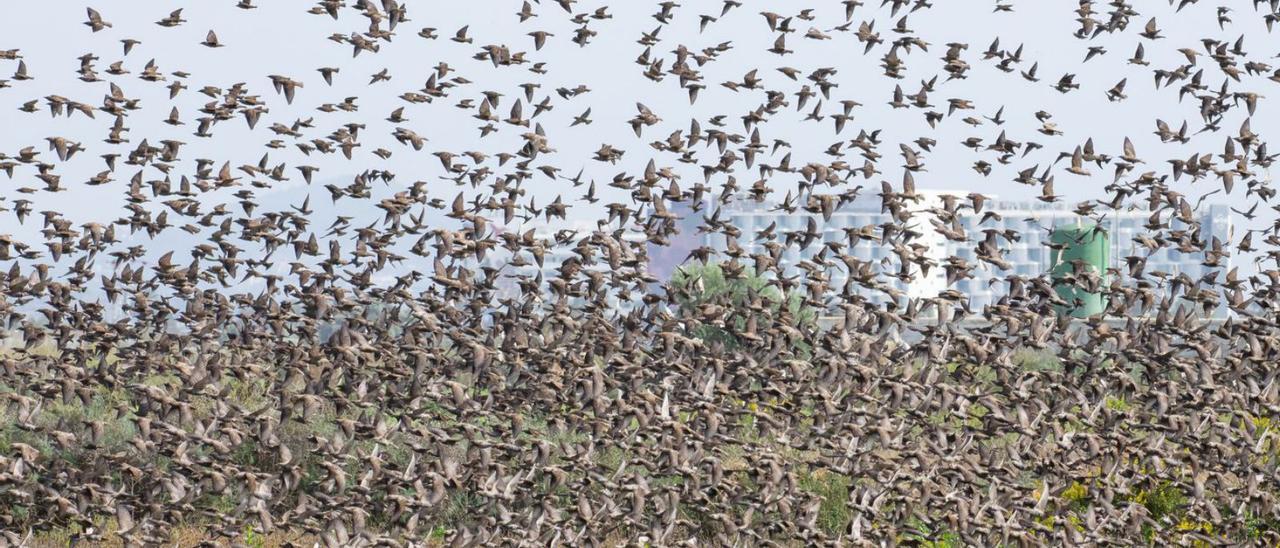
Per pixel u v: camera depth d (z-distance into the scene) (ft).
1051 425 103.24
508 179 112.27
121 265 114.21
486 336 110.63
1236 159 110.42
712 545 104.42
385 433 97.96
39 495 102.47
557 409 106.22
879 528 99.19
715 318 108.88
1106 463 102.94
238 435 98.07
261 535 102.22
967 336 106.93
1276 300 109.09
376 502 102.37
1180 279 109.70
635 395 103.19
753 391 106.63
